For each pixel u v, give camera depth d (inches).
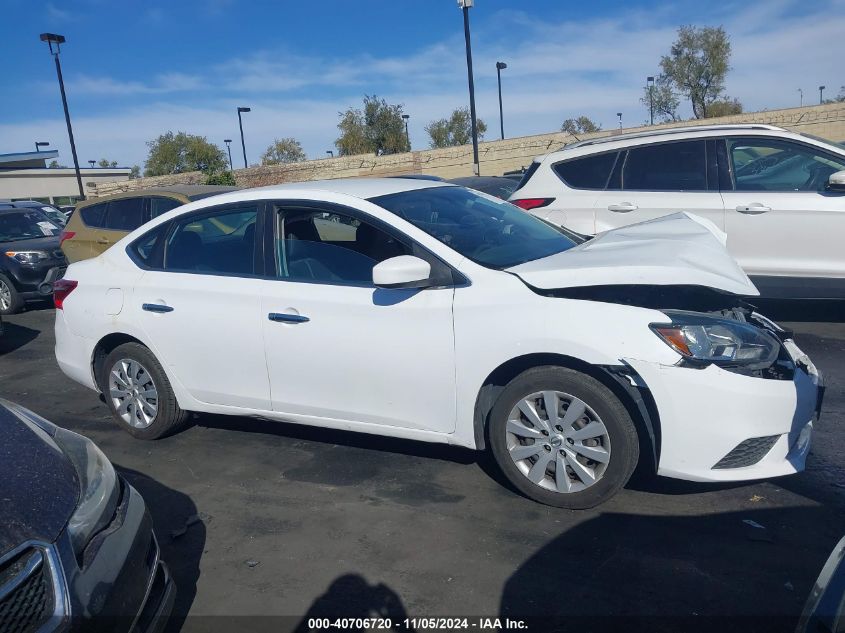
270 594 133.6
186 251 194.9
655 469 144.9
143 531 115.3
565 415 148.8
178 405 199.0
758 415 138.0
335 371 168.9
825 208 259.8
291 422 182.1
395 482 172.7
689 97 1467.8
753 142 273.6
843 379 222.7
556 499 152.0
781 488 157.9
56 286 217.8
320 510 162.2
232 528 157.8
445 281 157.9
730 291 145.3
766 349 142.6
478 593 129.0
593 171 292.4
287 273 177.2
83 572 98.5
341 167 1175.6
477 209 191.3
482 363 152.3
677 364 137.7
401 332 159.8
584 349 142.4
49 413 244.5
